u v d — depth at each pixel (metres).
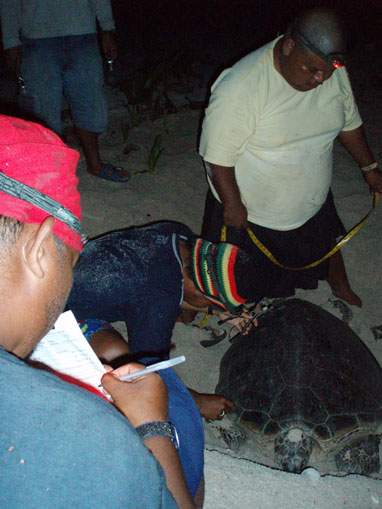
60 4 3.35
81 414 0.52
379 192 3.01
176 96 5.87
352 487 1.94
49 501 0.47
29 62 3.47
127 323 1.93
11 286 0.58
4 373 0.51
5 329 0.59
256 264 2.89
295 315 2.88
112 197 4.05
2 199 0.58
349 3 9.12
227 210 2.60
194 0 9.27
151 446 0.81
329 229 3.01
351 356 2.74
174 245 1.96
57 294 0.65
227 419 2.72
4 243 0.58
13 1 3.27
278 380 2.63
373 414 2.58
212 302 1.93
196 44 7.58
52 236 0.64
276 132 2.40
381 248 3.85
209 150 2.46
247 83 2.29
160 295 1.84
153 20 8.55
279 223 2.75
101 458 0.51
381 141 5.20
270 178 2.55
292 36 2.14
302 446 2.48
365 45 7.72
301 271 3.11
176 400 1.04
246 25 8.39
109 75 6.32
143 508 0.54
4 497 0.46
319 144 2.51
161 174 4.39
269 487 1.84
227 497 1.78
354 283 3.67
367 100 6.06
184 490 0.80
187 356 3.10
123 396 0.85
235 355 2.92
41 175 0.64
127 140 4.96
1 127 0.67
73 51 3.53
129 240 1.95
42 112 3.66
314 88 2.30
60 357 0.93
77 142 4.75
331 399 2.55
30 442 0.48
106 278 1.84
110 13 3.74
